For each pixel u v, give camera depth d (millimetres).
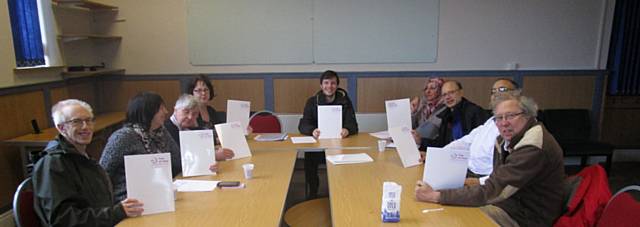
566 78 4363
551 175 1710
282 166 2273
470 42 4301
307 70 4371
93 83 4270
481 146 2422
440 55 4328
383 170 2199
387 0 4215
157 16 4250
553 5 4234
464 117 2793
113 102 4402
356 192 1851
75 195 1549
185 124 2453
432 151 1779
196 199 1758
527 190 1762
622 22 4246
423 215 1573
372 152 2586
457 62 4348
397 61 4344
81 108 1680
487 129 2428
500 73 4344
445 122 2863
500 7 4234
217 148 2447
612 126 4574
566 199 1791
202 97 2941
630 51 4344
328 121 3000
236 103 3051
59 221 1484
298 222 2145
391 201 1508
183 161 2100
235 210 1634
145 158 1609
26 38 3184
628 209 1401
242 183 1968
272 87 4395
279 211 1624
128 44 4301
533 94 4402
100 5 3943
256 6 4223
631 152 4594
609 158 3889
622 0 4211
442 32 4281
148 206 1593
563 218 1684
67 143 1608
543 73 4344
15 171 3084
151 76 4344
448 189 1733
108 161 1930
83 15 4094
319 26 4262
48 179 1507
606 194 1606
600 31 4277
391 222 1512
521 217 1782
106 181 1754
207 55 4320
